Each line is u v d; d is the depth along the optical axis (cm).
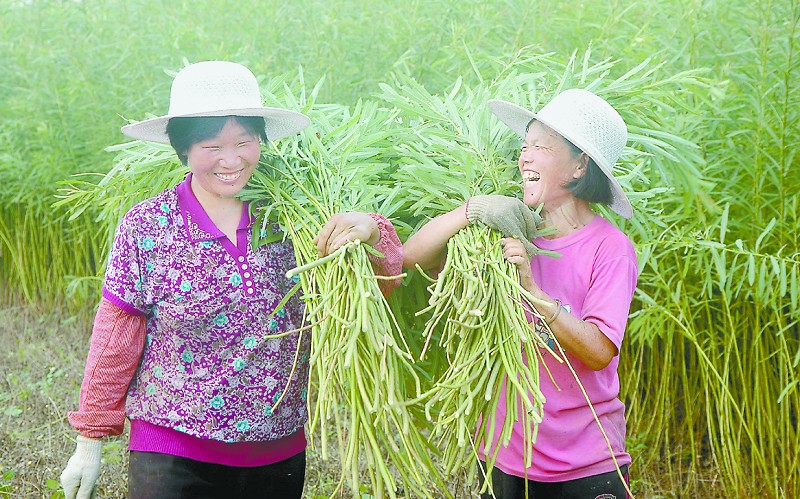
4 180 701
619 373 454
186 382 228
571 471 236
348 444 210
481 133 261
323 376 208
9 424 459
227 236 229
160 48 607
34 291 698
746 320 398
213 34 571
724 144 383
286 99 270
